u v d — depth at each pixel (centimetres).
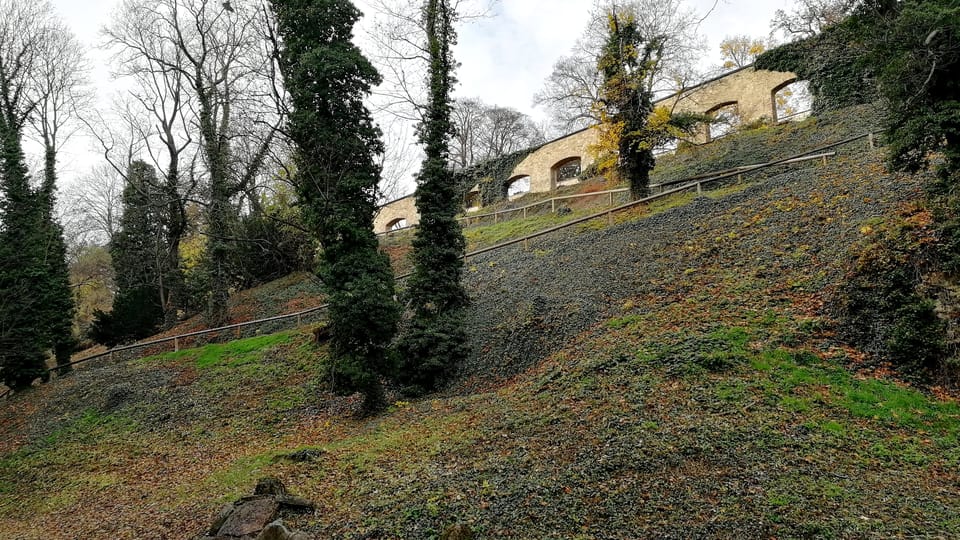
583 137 3369
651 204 2211
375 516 712
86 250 4331
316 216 1328
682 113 2331
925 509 607
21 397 1994
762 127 2817
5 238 2088
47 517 1066
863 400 862
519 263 2027
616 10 2314
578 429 860
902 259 1054
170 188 2534
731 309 1199
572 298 1563
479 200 3922
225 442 1352
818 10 2166
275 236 2912
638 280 1518
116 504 1045
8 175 2131
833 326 1048
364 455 963
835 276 1152
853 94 2552
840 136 2253
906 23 1005
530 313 1552
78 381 2022
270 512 739
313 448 1055
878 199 1348
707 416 830
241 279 3066
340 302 1252
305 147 1362
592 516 633
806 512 600
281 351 1928
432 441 970
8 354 2028
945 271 991
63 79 2853
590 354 1180
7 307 2003
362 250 1331
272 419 1444
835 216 1384
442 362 1408
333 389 1298
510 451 845
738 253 1446
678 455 731
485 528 639
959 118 1007
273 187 2581
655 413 856
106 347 2803
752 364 974
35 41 2633
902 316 977
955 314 924
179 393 1727
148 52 2672
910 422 806
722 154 2688
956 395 870
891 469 698
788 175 1891
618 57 2319
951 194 1030
